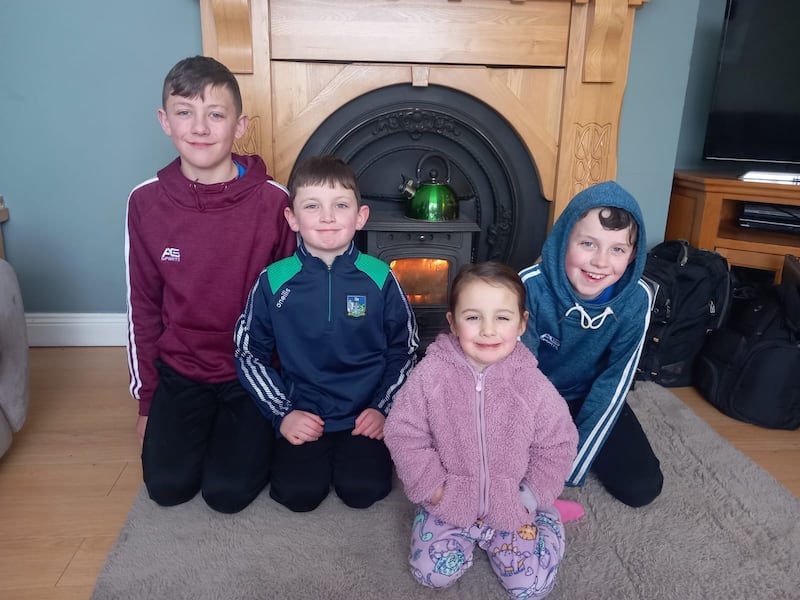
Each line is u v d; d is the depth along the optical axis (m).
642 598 1.08
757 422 1.72
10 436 1.42
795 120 2.23
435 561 1.08
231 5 1.76
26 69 1.93
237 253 1.42
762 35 2.19
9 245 2.09
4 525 1.25
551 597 1.09
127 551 1.17
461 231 1.87
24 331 1.44
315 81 1.91
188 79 1.30
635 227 1.22
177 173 1.40
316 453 1.35
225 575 1.12
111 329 2.19
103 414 1.72
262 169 1.49
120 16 1.92
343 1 1.85
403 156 2.09
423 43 1.91
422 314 1.99
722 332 1.84
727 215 2.47
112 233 2.11
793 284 1.80
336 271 1.35
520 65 1.98
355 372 1.40
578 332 1.32
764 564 1.17
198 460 1.33
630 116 2.13
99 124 2.00
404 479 1.11
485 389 1.11
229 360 1.48
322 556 1.17
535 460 1.12
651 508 1.33
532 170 2.11
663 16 2.04
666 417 1.73
